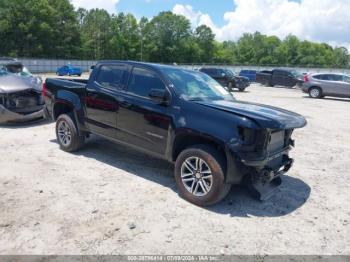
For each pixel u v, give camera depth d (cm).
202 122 425
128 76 534
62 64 6538
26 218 386
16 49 7131
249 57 11738
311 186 528
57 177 513
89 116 587
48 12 7538
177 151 468
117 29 9575
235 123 402
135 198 450
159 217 402
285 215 424
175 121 452
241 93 2225
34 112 875
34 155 617
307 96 2133
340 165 646
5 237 348
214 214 416
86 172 538
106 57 9444
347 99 2042
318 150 752
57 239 348
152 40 10075
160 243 349
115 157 618
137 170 557
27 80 906
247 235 372
